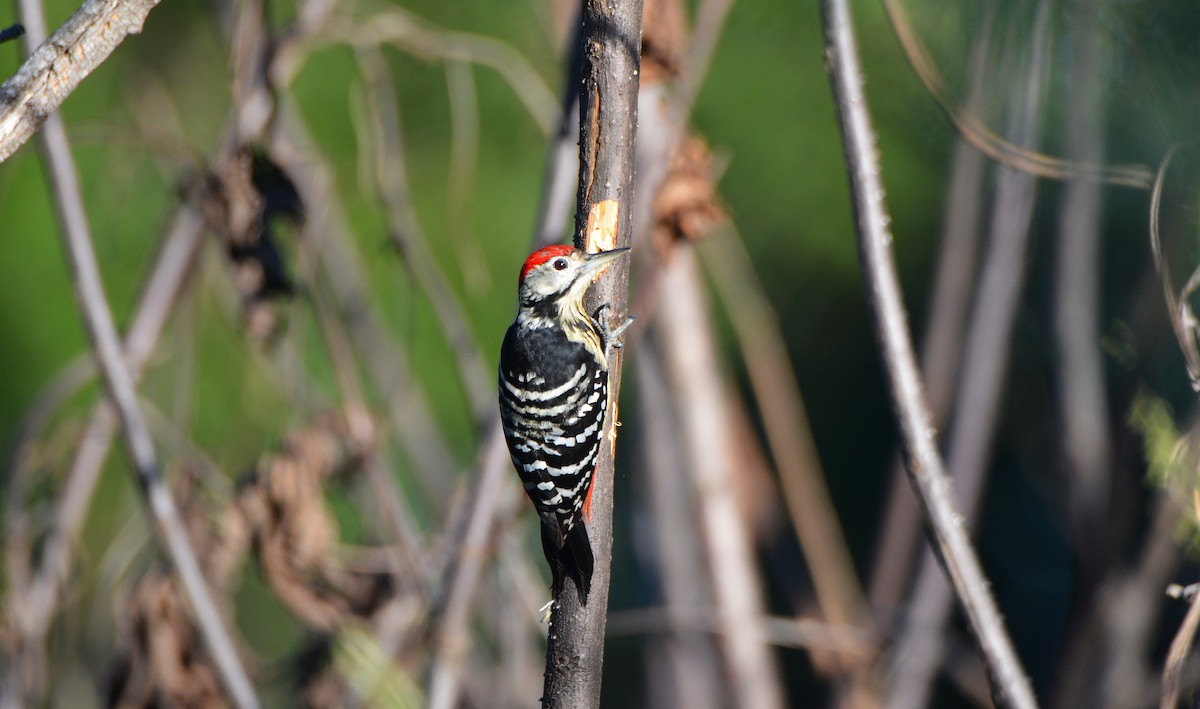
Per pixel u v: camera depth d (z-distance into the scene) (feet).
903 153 45.96
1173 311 24.31
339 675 36.86
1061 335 30.83
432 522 42.57
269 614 50.47
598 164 22.99
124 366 31.63
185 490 35.29
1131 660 30.40
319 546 34.53
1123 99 28.25
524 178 51.62
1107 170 26.89
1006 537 62.80
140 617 34.27
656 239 31.99
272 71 34.65
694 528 39.68
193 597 31.55
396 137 37.11
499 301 51.34
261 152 34.53
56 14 46.01
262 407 42.47
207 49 46.01
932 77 26.53
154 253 37.86
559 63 41.55
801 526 39.47
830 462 61.00
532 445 26.16
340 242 41.75
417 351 49.88
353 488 36.32
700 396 39.55
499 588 39.06
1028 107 30.71
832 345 57.77
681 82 32.40
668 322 39.37
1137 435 30.22
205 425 44.78
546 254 28.94
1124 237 33.50
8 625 35.24
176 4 45.24
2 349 48.96
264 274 34.27
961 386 34.35
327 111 49.37
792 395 41.14
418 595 35.24
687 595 39.68
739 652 38.52
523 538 39.45
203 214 34.32
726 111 50.75
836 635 36.22
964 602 21.63
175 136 41.50
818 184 52.47
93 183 47.24
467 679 40.04
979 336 34.40
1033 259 39.52
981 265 35.01
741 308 41.11
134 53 45.09
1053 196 37.29
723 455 39.78
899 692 35.53
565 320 28.07
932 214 50.57
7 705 34.83
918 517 38.55
